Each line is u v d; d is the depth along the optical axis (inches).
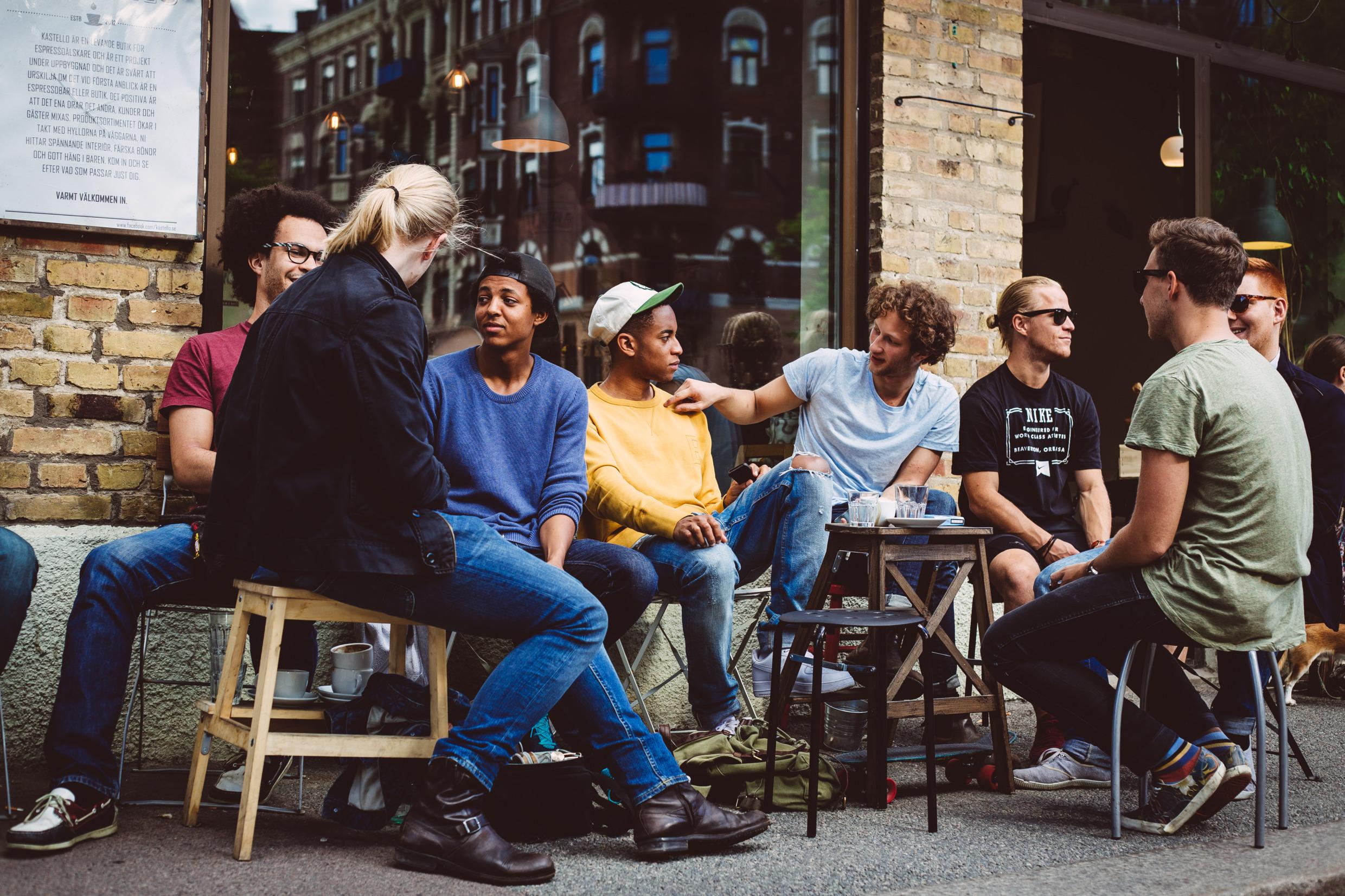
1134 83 272.5
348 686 114.3
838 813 125.0
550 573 106.7
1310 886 102.9
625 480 144.3
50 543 137.3
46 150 139.8
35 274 140.3
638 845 107.6
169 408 132.3
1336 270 272.8
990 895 96.7
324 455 99.9
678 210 328.2
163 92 145.9
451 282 304.7
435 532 102.3
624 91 332.5
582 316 252.1
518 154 343.9
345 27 288.5
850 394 161.0
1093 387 301.6
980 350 202.7
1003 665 123.5
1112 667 129.3
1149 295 125.8
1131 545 117.2
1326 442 143.4
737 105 292.4
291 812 119.8
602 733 109.2
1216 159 250.5
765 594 151.9
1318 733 169.0
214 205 152.6
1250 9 252.8
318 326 99.6
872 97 197.8
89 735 107.7
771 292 249.0
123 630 112.6
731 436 192.5
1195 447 114.9
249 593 107.8
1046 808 127.6
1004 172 206.4
